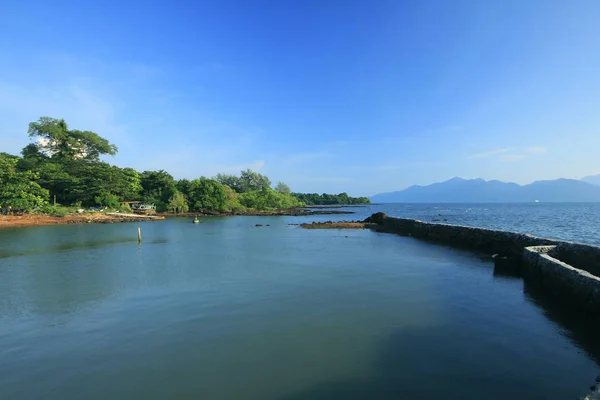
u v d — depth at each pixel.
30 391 5.90
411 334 8.07
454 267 16.31
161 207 74.38
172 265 17.06
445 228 28.34
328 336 7.97
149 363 6.78
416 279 13.75
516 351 7.15
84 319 9.40
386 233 35.16
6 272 15.62
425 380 6.00
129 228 40.91
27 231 36.16
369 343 7.57
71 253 21.38
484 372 6.26
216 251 22.00
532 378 6.04
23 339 8.11
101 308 10.31
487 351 7.15
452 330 8.30
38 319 9.45
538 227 39.81
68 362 6.92
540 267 12.52
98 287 12.80
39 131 77.25
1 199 46.28
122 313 9.82
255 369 6.47
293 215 78.62
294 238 30.28
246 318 9.22
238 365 6.63
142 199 76.56
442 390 5.67
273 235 33.16
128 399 5.56
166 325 8.81
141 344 7.68
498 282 13.27
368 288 12.29
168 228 41.41
